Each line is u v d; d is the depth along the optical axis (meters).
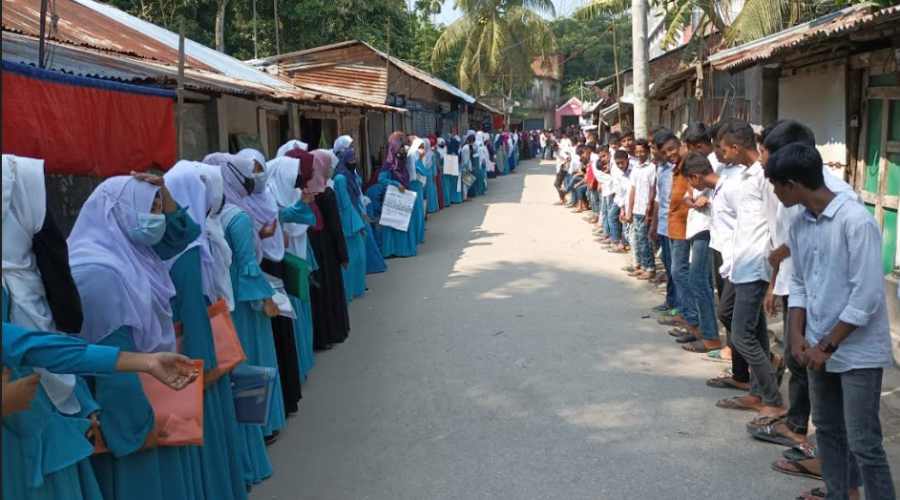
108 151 4.87
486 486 4.53
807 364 3.64
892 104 7.06
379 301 9.38
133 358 2.83
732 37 11.00
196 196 4.11
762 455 4.83
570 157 19.23
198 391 3.50
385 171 12.34
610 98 25.00
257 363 5.02
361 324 8.29
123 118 5.04
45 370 2.86
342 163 9.59
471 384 6.28
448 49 37.81
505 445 5.09
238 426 4.42
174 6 18.77
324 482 4.66
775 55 7.48
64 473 2.94
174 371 2.90
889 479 3.55
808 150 3.53
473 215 18.00
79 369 2.73
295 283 5.89
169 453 3.49
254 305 4.95
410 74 19.47
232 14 21.55
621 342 7.36
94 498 3.10
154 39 8.88
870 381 3.50
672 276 7.62
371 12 24.03
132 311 3.24
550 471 4.70
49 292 2.90
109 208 3.31
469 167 21.56
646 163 10.00
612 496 4.36
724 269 5.53
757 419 5.14
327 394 6.17
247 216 4.84
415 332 7.88
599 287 9.81
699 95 10.25
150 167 5.40
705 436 5.14
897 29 6.11
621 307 8.75
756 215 5.03
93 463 3.27
